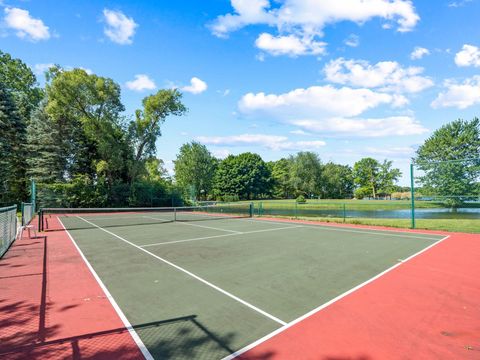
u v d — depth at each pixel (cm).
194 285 740
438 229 1723
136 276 820
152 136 4009
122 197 3912
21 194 3853
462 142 4366
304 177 8025
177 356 425
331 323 526
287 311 579
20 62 4756
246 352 434
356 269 879
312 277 800
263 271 861
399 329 503
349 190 9962
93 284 753
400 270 866
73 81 3334
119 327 516
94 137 3616
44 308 602
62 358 423
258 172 8681
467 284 734
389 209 4147
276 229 1848
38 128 3719
